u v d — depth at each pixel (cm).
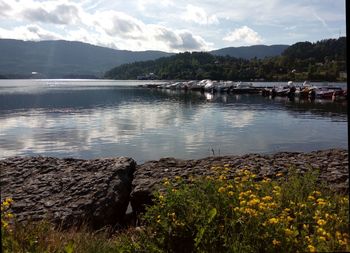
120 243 543
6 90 10619
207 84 10581
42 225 596
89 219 768
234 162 1123
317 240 403
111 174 948
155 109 4959
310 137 2711
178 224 488
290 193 582
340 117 4019
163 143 2438
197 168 1059
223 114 4325
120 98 7362
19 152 2175
